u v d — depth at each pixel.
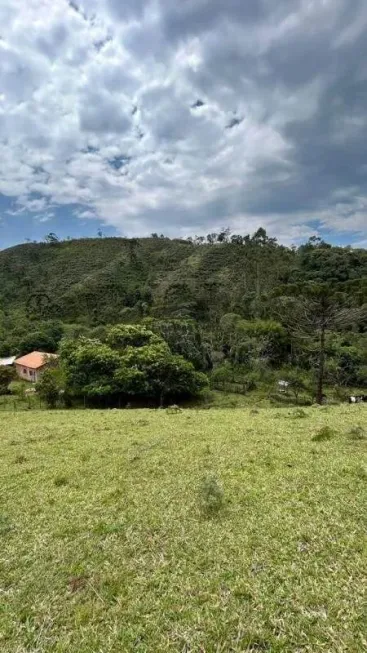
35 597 5.44
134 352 43.31
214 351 60.91
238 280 99.31
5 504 9.01
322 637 4.21
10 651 4.48
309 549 5.91
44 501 9.00
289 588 5.04
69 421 21.53
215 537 6.55
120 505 8.29
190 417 19.72
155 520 7.39
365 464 9.46
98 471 10.94
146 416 21.28
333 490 8.00
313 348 53.97
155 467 10.73
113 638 4.52
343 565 5.44
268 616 4.60
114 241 144.38
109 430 17.31
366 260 95.56
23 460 12.89
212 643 4.29
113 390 40.72
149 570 5.83
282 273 98.75
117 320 84.50
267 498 7.88
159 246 138.50
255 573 5.46
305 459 10.24
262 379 52.94
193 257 119.69
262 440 12.82
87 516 7.91
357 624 4.34
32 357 63.47
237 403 43.41
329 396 46.47
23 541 7.11
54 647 4.48
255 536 6.45
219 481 9.05
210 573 5.57
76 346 45.19
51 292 103.94
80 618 4.91
